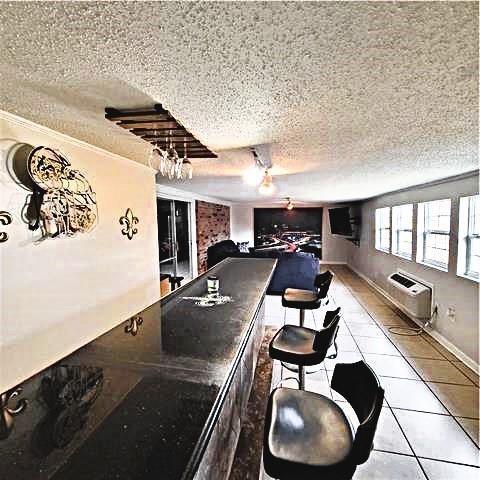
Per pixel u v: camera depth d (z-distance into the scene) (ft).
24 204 5.45
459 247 10.25
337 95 4.13
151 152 7.73
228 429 5.43
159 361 3.93
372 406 3.52
